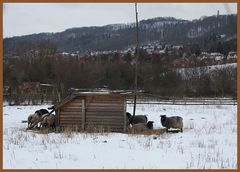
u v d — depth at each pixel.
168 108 43.94
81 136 21.97
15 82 64.31
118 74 73.75
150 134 23.66
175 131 25.03
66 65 71.75
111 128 25.67
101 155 15.55
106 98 25.91
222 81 69.69
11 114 38.97
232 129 25.39
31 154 15.48
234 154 16.05
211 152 16.50
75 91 27.56
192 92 70.25
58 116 26.41
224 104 47.03
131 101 53.06
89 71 73.19
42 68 69.75
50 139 20.28
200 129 25.80
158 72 73.88
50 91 62.41
